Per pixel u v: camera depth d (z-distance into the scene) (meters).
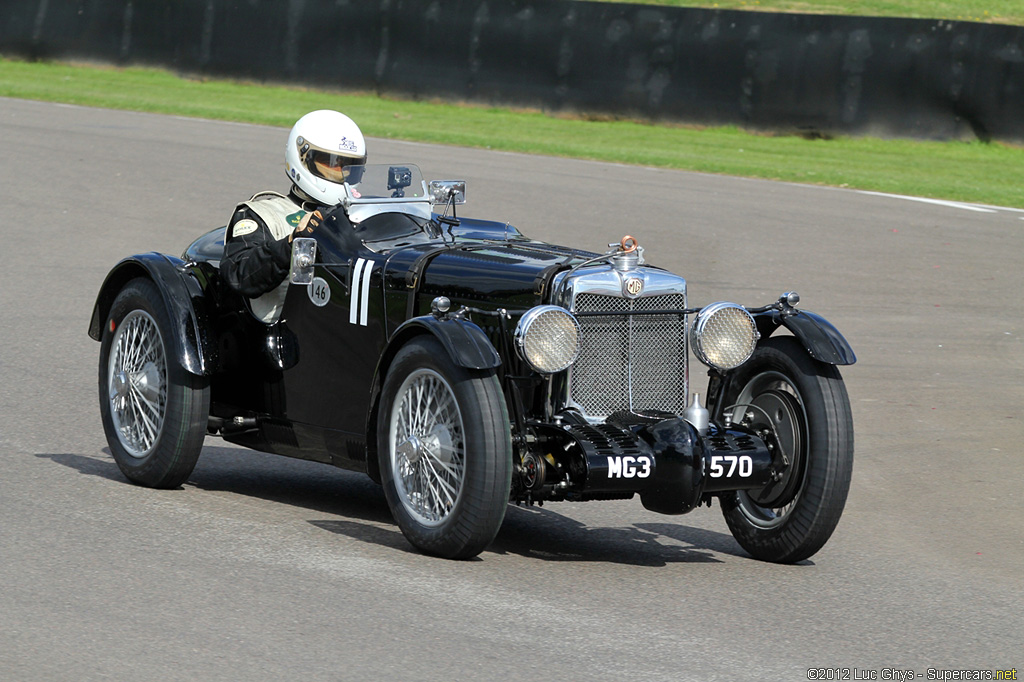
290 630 16.06
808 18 83.81
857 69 83.31
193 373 22.41
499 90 91.25
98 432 27.61
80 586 17.30
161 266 23.47
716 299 44.84
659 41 87.00
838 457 20.19
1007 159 81.38
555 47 89.31
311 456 23.17
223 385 24.41
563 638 16.39
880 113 83.50
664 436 19.34
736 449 20.05
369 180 23.45
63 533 19.78
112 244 50.44
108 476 23.88
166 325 22.73
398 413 20.02
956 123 82.62
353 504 23.55
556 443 19.50
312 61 95.75
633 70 87.88
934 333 42.84
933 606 18.88
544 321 18.95
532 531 22.44
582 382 19.94
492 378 19.03
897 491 26.23
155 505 21.97
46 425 27.86
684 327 20.67
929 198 69.94
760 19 84.56
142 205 57.50
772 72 84.81
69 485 22.91
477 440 18.67
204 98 92.38
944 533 23.25
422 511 19.84
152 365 23.36
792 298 21.30
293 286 22.92
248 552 19.41
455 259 21.16
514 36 90.12
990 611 18.77
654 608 17.98
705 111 86.69
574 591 18.55
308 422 22.84
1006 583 20.30
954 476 27.55
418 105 92.75
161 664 14.72
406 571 18.91
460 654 15.55
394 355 20.42
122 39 101.25
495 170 69.81
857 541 22.53
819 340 20.45
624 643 16.34
